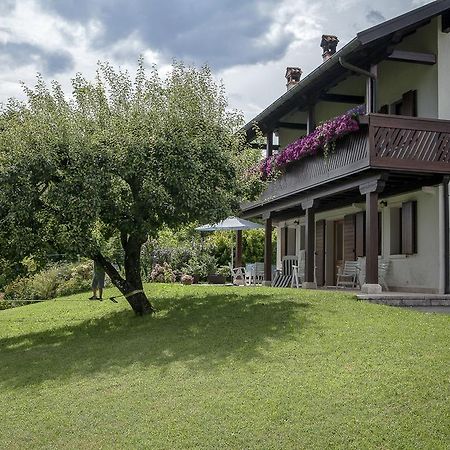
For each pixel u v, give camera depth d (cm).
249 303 1186
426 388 662
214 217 1092
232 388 701
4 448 613
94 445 601
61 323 1330
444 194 1398
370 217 1320
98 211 1045
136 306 1209
